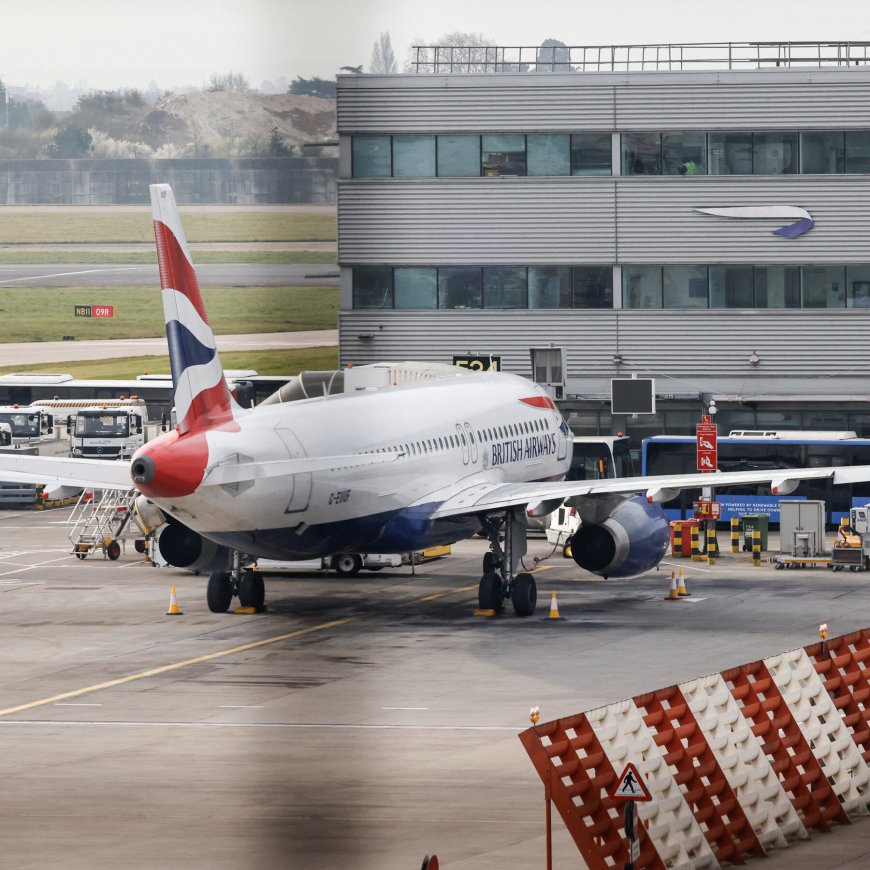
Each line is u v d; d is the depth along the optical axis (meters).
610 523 175.62
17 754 108.50
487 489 176.75
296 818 90.56
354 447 163.12
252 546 155.62
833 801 94.38
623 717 84.62
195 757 106.88
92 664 145.00
